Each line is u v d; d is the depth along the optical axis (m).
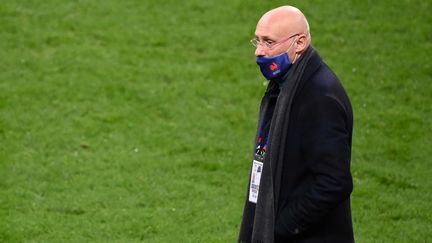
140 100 37.25
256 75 40.25
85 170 30.67
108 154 32.22
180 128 34.91
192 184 29.84
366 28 45.06
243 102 37.56
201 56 42.12
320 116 14.52
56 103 36.44
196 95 38.00
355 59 41.91
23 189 28.84
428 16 46.28
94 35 43.56
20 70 39.50
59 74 39.25
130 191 29.14
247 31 44.69
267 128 15.85
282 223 14.91
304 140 14.68
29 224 26.09
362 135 34.50
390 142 33.78
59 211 27.41
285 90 14.95
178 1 47.84
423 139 34.12
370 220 27.20
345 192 14.44
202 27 45.09
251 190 16.14
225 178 30.52
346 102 14.92
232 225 26.58
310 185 14.73
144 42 43.12
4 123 34.19
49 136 33.41
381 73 40.41
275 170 14.95
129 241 25.31
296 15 15.11
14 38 42.62
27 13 45.41
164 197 28.75
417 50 42.66
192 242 25.17
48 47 42.03
